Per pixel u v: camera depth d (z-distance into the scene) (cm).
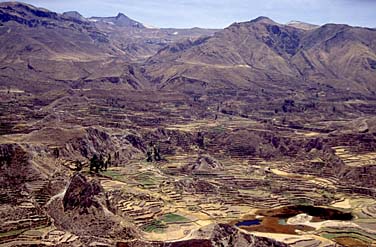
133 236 19388
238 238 19025
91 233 18975
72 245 17312
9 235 17625
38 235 17812
